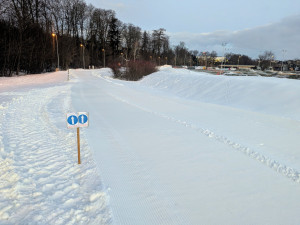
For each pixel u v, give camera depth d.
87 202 3.71
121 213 3.42
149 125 8.29
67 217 3.36
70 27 66.62
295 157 5.36
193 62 122.19
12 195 3.91
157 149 5.95
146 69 34.59
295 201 3.73
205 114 10.19
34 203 3.69
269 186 4.18
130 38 86.69
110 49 79.62
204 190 4.04
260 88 13.12
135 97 15.25
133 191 3.99
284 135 7.04
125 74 35.06
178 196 3.86
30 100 13.19
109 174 4.57
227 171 4.74
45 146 6.17
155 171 4.73
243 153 5.68
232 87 14.76
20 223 3.24
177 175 4.57
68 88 20.17
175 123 8.60
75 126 4.98
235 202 3.70
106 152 5.70
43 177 4.50
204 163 5.11
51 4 53.22
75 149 5.98
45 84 23.34
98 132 7.36
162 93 18.12
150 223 3.22
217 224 3.20
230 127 7.97
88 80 30.52
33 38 40.38
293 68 97.44
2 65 34.31
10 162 5.09
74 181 4.36
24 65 40.66
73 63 67.75
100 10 77.75
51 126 8.11
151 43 92.25
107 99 14.26
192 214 3.40
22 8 38.22
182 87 19.09
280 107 10.51
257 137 6.85
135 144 6.30
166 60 94.38
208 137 6.93
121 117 9.53
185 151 5.81
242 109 11.38
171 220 3.28
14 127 7.82
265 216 3.36
